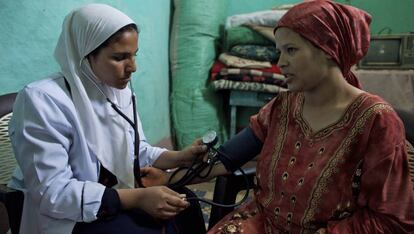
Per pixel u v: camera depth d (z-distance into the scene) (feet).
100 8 3.36
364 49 2.93
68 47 3.44
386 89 8.00
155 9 8.27
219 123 9.73
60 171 3.21
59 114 3.26
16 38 4.57
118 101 3.81
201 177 3.85
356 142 2.83
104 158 3.52
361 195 2.81
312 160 2.98
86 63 3.46
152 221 3.37
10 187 3.41
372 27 10.07
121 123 3.72
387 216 2.66
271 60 8.91
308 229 2.97
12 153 4.06
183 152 4.08
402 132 2.77
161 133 9.04
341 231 2.75
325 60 2.84
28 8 4.69
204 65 9.27
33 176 3.18
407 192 2.69
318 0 2.82
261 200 3.34
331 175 2.85
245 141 3.76
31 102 3.19
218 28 9.68
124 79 3.49
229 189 3.79
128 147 3.72
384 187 2.67
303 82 2.91
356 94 2.97
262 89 8.70
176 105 9.43
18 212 3.28
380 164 2.67
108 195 3.23
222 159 3.77
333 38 2.75
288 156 3.16
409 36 7.93
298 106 3.27
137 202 3.33
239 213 3.58
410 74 7.84
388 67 8.16
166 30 9.16
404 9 9.73
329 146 2.93
